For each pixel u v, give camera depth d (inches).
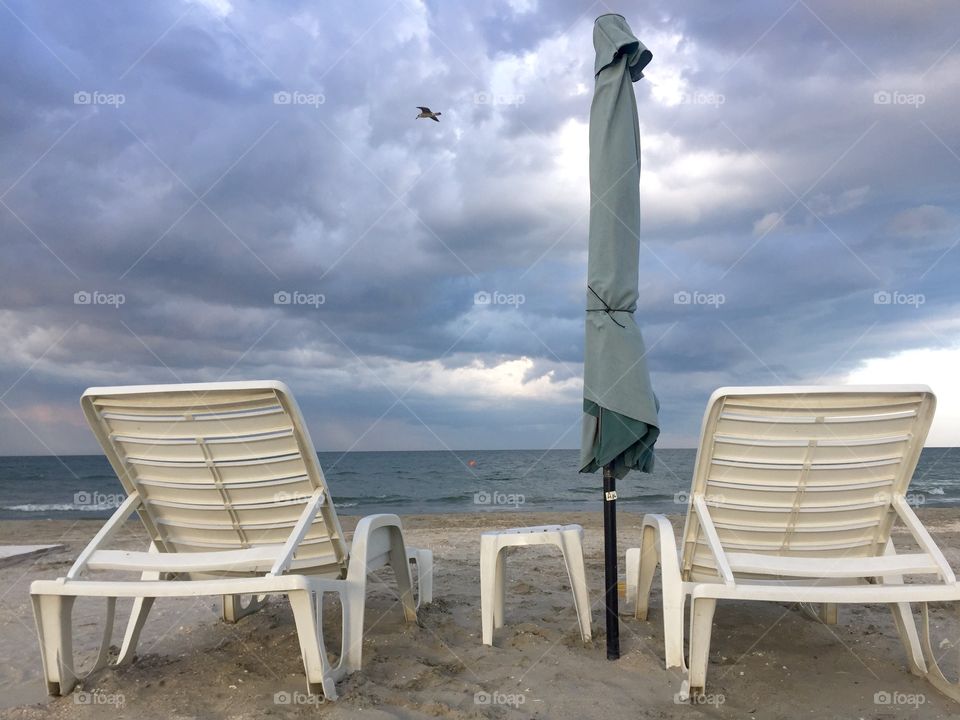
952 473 1368.1
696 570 136.6
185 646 145.6
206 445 122.3
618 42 140.2
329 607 174.1
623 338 134.9
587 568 238.5
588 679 123.6
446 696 114.6
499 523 446.0
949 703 113.2
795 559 117.7
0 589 214.1
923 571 112.8
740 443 119.4
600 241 138.6
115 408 123.2
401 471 1396.4
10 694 120.5
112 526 126.3
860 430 117.4
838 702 113.5
